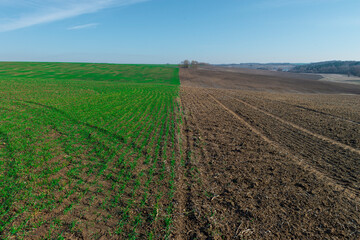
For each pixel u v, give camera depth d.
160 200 6.11
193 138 11.62
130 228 5.02
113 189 6.48
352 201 6.24
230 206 5.93
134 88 35.53
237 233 4.98
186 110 19.08
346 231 5.08
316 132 13.39
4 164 7.70
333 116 18.53
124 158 8.64
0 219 5.02
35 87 30.47
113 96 25.56
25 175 7.01
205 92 35.06
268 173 7.82
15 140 10.00
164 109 18.86
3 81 36.03
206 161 8.75
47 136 10.77
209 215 5.57
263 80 65.94
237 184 7.05
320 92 49.56
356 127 14.76
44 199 5.86
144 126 13.35
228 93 35.09
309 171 8.03
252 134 12.62
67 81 42.50
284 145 10.89
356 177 7.64
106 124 13.47
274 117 17.45
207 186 6.91
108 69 78.56
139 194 6.31
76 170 7.47
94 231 4.86
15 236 4.62
